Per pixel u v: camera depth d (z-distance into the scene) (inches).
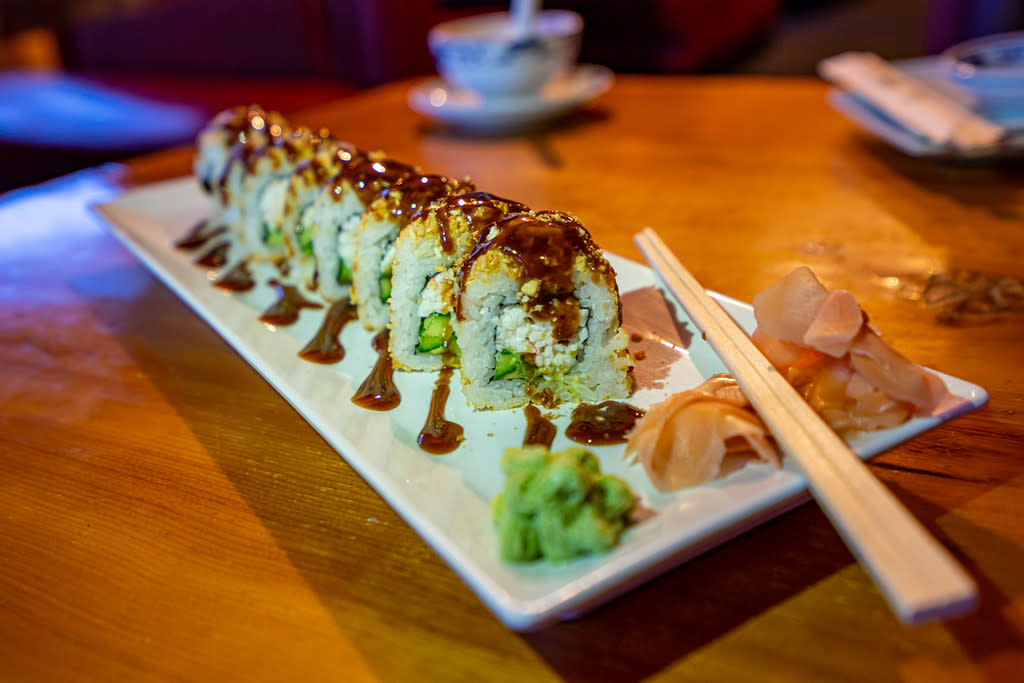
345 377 10.3
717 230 13.7
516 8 19.8
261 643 6.9
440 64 20.5
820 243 13.0
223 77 34.9
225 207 15.1
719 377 8.7
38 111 33.0
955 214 13.6
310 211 12.8
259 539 7.9
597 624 6.8
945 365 9.7
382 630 6.9
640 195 15.4
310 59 33.7
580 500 7.0
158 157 20.8
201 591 7.4
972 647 6.4
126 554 7.9
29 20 35.2
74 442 9.7
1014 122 15.7
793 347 8.5
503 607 6.4
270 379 10.0
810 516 7.6
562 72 20.4
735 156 17.0
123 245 15.0
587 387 9.4
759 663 6.4
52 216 17.3
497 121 19.1
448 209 10.3
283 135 14.8
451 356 10.5
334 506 8.3
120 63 37.9
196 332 12.2
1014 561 7.0
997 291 11.2
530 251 9.1
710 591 7.0
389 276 11.4
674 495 7.4
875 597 6.8
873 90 16.6
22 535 8.3
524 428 9.0
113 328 12.5
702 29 34.4
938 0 27.4
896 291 11.5
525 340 9.3
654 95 22.2
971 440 8.4
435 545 7.1
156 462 9.2
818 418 7.4
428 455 8.6
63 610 7.4
